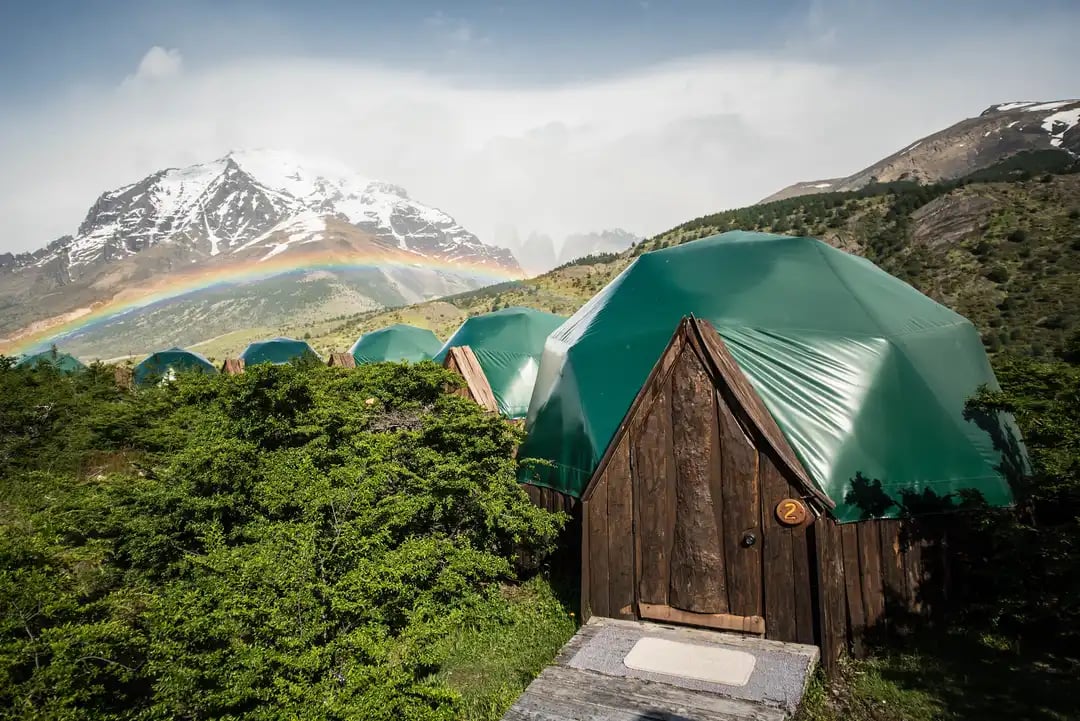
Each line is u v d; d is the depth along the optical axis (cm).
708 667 589
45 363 1745
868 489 693
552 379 1027
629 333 930
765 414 714
